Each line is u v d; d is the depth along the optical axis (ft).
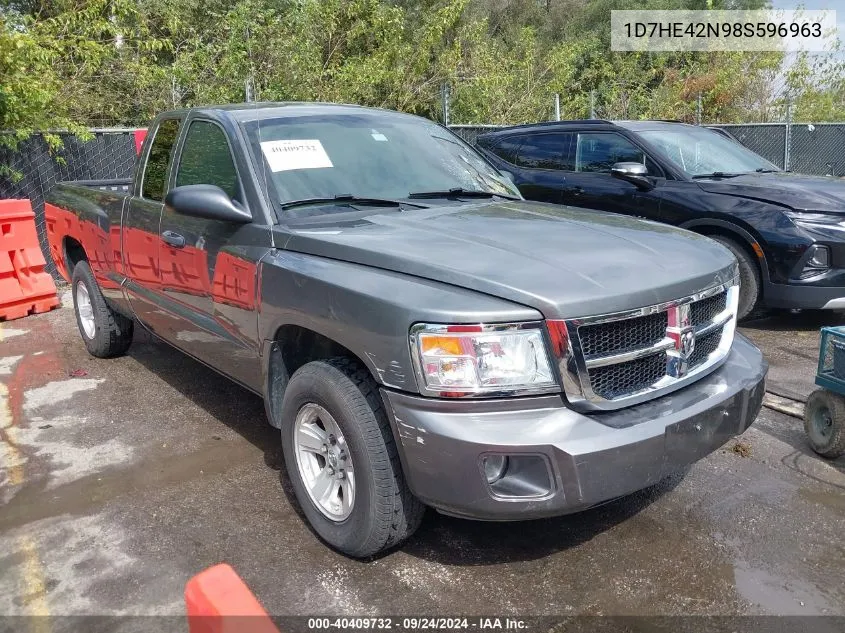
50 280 24.59
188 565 10.11
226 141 12.66
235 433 14.56
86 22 35.65
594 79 69.67
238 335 11.96
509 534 10.89
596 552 10.41
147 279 14.97
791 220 20.33
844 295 20.18
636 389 9.34
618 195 24.09
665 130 25.18
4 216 22.95
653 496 11.98
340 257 10.16
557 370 8.63
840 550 10.42
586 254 9.82
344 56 50.88
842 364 12.66
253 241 11.40
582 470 8.40
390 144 13.80
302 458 10.67
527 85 58.80
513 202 13.44
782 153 52.65
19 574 9.95
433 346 8.55
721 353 10.69
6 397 16.60
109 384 17.39
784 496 11.94
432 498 8.80
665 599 9.37
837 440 12.86
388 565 10.10
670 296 9.50
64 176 29.30
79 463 13.29
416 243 10.09
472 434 8.39
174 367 18.60
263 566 10.07
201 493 12.14
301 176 12.18
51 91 29.86
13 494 12.16
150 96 41.96
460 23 61.00
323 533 10.36
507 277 8.91
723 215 21.48
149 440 14.25
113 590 9.57
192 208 11.28
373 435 9.30
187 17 47.09
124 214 15.67
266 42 44.52
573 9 107.24
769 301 21.11
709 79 66.80
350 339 9.38
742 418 10.32
